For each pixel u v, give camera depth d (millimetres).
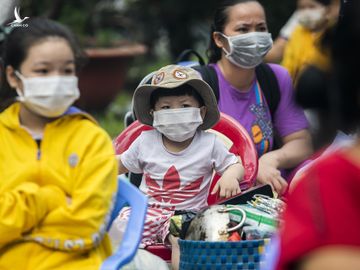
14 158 4355
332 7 7004
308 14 8820
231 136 6105
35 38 4305
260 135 6684
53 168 4328
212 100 5785
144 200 4473
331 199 2908
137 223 4445
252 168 5980
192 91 5742
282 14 12906
